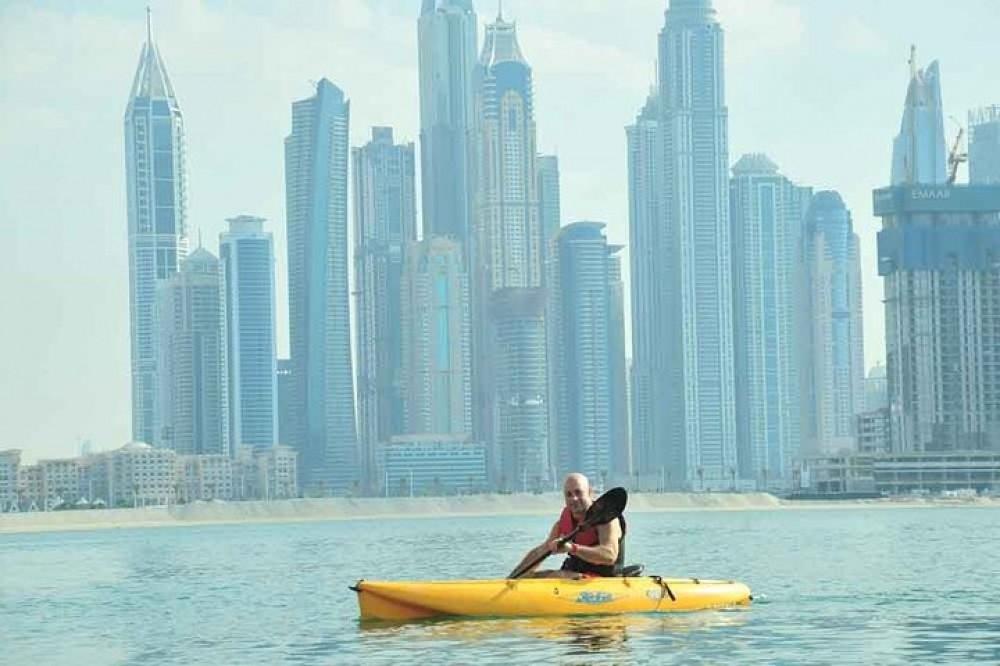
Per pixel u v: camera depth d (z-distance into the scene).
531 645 41.12
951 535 146.88
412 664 38.84
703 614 47.06
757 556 102.94
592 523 45.50
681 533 176.38
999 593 61.75
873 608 53.97
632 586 46.06
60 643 50.22
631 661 38.78
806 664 38.78
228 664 41.88
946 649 41.81
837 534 159.00
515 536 181.25
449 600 45.09
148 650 46.66
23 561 143.38
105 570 112.75
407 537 189.38
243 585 81.75
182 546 182.62
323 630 49.19
